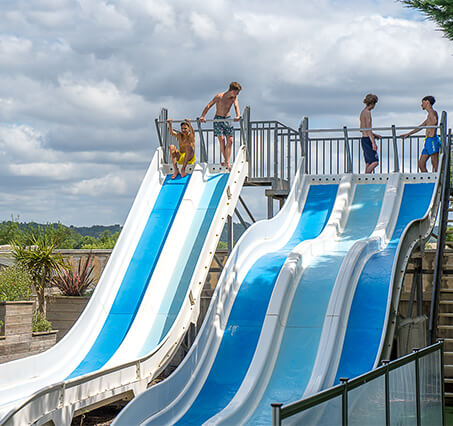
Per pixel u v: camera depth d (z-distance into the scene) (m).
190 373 11.32
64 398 9.77
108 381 10.89
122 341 13.33
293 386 11.03
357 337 11.71
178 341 13.12
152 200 16.67
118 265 14.88
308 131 17.55
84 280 18.03
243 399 10.55
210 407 10.77
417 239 13.99
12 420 8.49
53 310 17.53
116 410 13.48
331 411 6.81
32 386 11.48
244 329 12.41
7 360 13.35
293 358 11.59
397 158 16.92
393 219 15.61
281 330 12.20
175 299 14.19
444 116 16.61
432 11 16.41
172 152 17.22
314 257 14.27
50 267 17.23
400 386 8.98
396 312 12.26
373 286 12.73
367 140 17.34
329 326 11.73
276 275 13.74
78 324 13.29
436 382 10.91
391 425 8.54
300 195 16.83
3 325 13.41
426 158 17.11
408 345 13.76
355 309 12.27
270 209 18.19
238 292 13.34
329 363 11.07
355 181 17.03
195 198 16.55
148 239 15.63
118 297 14.36
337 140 17.55
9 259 18.72
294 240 15.62
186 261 14.99
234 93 17.30
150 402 10.20
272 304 12.30
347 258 13.12
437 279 13.38
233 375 11.46
